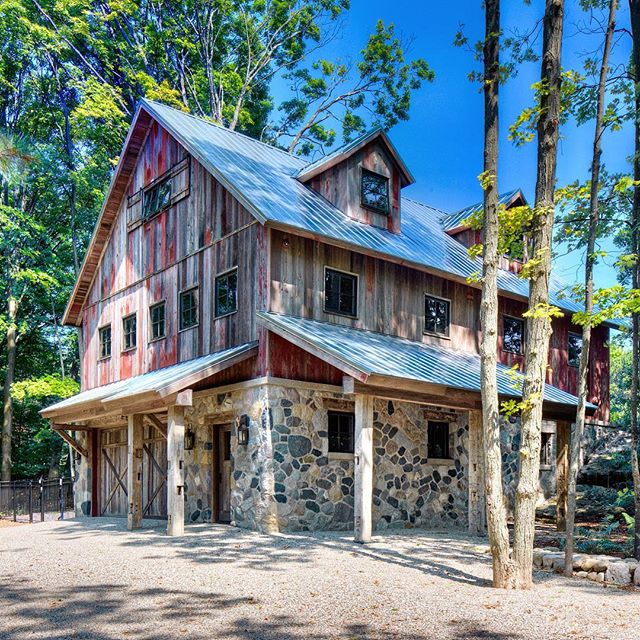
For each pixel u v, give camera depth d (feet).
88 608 22.91
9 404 87.86
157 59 103.19
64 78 93.09
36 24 87.35
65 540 40.86
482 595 24.80
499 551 26.40
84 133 91.50
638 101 36.81
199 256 52.85
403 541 38.37
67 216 96.37
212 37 104.58
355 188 55.98
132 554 33.53
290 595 24.40
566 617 21.89
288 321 44.24
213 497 48.47
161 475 56.39
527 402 27.43
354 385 36.35
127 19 99.40
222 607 22.84
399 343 51.60
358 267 51.47
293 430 43.75
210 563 30.60
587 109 39.40
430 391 39.32
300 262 47.39
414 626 20.61
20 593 25.32
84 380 70.28
